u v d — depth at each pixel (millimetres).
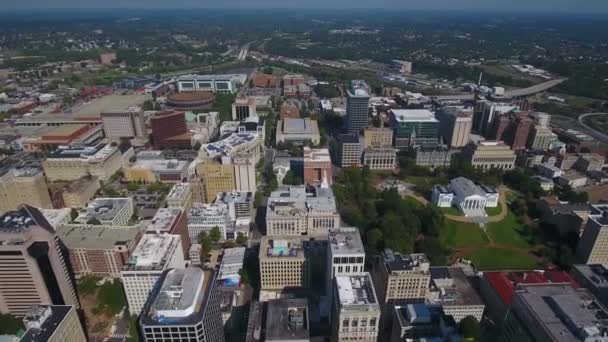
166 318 179125
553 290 175500
